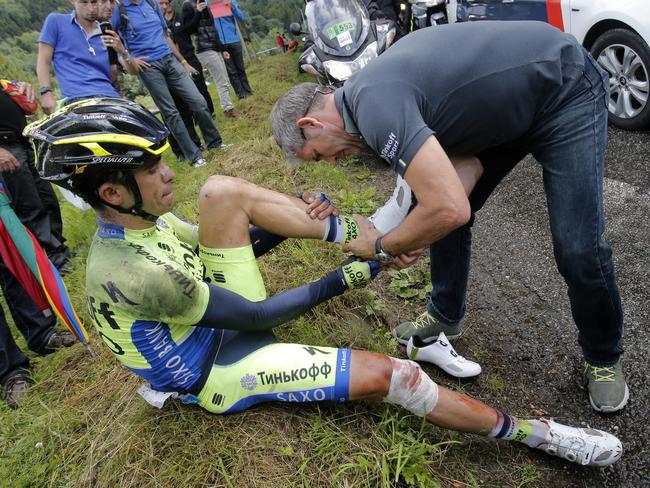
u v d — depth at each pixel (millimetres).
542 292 2672
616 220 2986
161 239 1794
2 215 2250
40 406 2412
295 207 1912
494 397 2166
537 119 1704
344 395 1774
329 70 4719
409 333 2455
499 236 3219
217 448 1863
